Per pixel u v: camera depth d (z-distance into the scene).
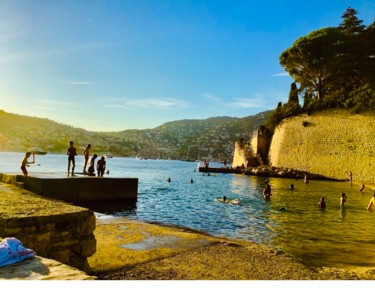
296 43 59.47
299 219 18.34
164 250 8.31
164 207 21.83
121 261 7.36
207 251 8.40
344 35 57.84
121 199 22.08
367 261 10.27
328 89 66.31
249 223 16.84
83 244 6.71
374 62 58.22
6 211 6.39
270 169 61.50
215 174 66.88
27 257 4.96
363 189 38.00
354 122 53.22
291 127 65.19
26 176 19.34
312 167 58.41
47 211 6.61
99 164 24.23
